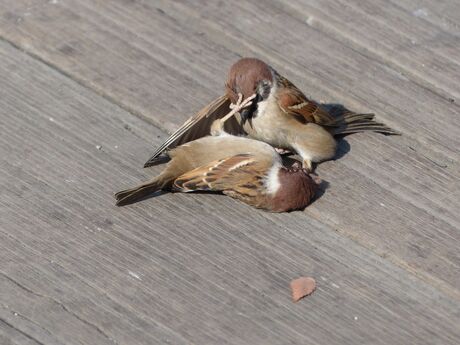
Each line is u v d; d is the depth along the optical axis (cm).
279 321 882
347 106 1177
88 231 968
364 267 951
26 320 867
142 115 1134
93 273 920
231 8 1315
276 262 947
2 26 1252
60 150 1068
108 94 1159
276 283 923
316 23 1302
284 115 1079
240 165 1007
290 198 991
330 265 949
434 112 1170
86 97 1151
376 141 1117
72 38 1241
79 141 1084
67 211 990
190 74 1199
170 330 866
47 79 1173
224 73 1207
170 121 1126
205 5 1316
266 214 1007
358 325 884
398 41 1276
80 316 874
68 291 898
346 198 1032
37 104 1130
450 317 900
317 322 884
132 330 864
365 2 1330
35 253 938
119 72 1191
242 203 1017
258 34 1275
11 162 1046
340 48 1261
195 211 1003
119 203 992
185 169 1024
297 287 914
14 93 1144
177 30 1270
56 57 1209
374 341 870
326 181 1058
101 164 1055
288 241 974
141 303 891
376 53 1256
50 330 859
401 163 1088
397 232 991
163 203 1011
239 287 915
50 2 1302
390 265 957
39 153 1061
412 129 1141
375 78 1216
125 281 914
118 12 1291
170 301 895
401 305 909
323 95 1189
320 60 1240
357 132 1127
